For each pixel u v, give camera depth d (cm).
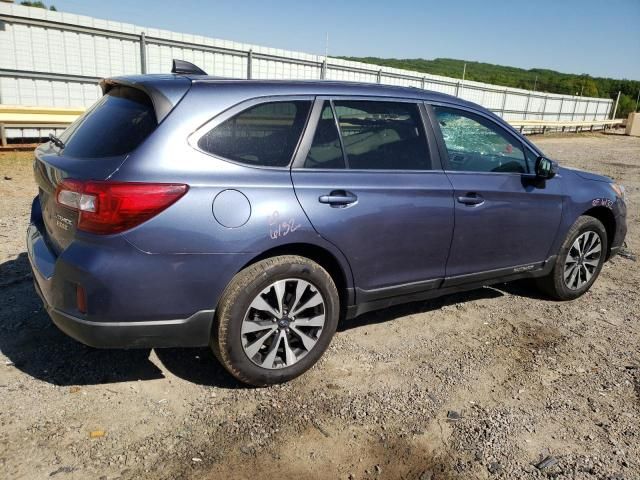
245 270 300
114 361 342
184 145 283
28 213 657
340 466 262
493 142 417
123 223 266
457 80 2514
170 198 273
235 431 282
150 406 299
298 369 327
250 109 305
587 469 269
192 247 279
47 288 286
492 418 307
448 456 274
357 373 347
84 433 272
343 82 354
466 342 402
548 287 484
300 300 323
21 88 1120
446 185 375
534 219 431
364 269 343
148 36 1293
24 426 274
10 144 1059
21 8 1078
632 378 360
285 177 309
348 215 326
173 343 293
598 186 491
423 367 360
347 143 340
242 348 304
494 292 509
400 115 368
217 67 1470
